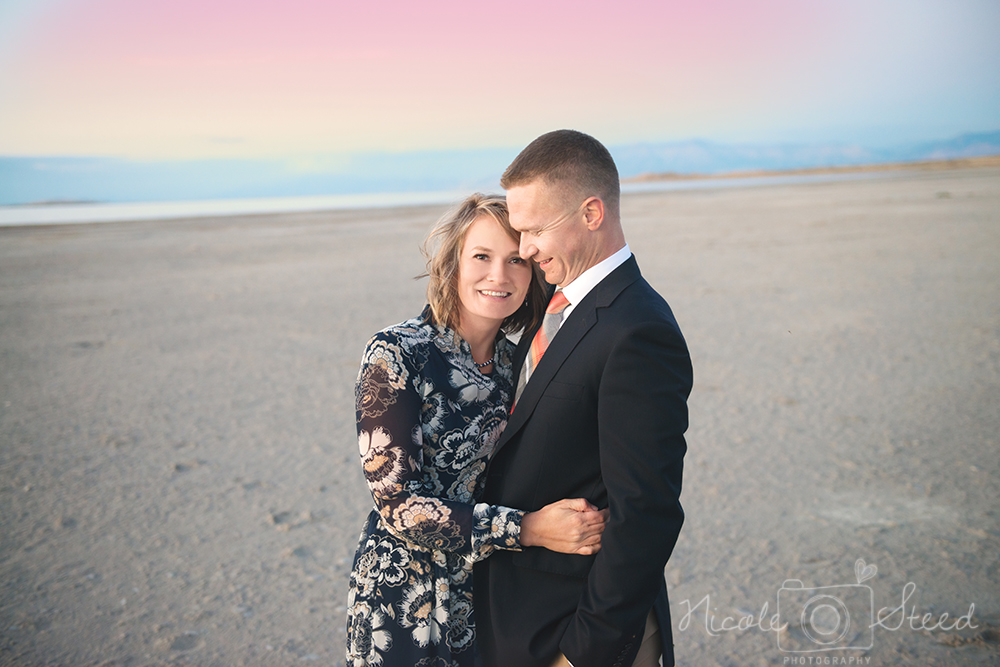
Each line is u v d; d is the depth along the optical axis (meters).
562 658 1.75
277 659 2.81
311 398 6.39
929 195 32.69
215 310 10.88
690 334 8.36
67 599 3.26
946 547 3.48
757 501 4.08
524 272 1.89
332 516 4.09
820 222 22.39
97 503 4.31
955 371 6.43
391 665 1.83
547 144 1.70
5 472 4.81
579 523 1.67
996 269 11.88
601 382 1.63
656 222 25.52
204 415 5.98
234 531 3.93
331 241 22.12
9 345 8.88
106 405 6.32
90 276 15.20
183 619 3.09
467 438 1.87
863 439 4.93
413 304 10.81
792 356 7.22
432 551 1.86
